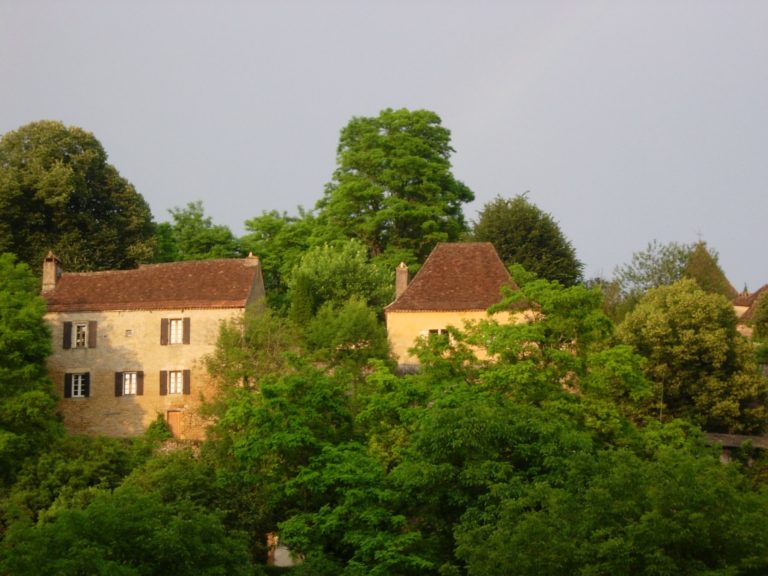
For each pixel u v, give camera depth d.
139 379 66.88
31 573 33.06
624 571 33.38
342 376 51.78
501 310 53.88
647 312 65.56
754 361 64.00
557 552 33.94
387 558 39.62
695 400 61.56
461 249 70.88
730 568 32.59
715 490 34.78
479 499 40.69
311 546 42.53
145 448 56.12
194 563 36.47
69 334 67.75
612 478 36.19
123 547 35.66
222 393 60.06
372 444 46.84
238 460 48.41
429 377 50.62
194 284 69.38
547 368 50.09
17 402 56.34
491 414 42.50
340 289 75.75
